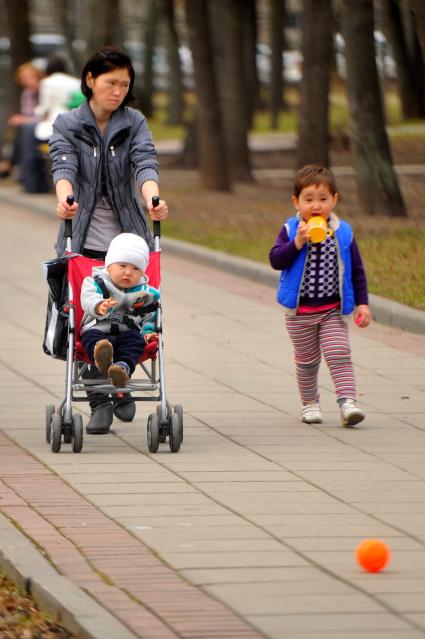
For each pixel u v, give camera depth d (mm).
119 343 20984
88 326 21078
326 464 20328
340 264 22719
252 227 50875
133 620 13477
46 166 66875
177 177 74562
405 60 105000
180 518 17266
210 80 64500
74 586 14508
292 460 20594
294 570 15125
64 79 64938
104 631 13102
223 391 26094
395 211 51531
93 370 22469
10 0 89188
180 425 21000
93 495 18438
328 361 23016
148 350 21453
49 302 22172
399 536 16500
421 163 78125
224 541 16234
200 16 63406
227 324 33625
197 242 47375
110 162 22031
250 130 106250
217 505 17922
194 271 43062
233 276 42031
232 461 20500
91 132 22062
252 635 13047
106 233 22250
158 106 156375
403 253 41281
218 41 71375
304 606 13891
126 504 17953
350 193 62375
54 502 18062
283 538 16375
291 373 27906
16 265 44844
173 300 37312
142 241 20875
